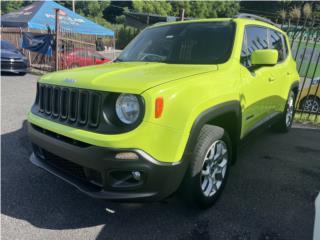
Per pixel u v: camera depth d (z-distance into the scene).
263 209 3.21
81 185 2.67
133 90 2.40
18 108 7.21
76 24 18.78
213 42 3.64
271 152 4.94
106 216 3.04
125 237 2.74
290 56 5.53
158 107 2.39
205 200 3.02
